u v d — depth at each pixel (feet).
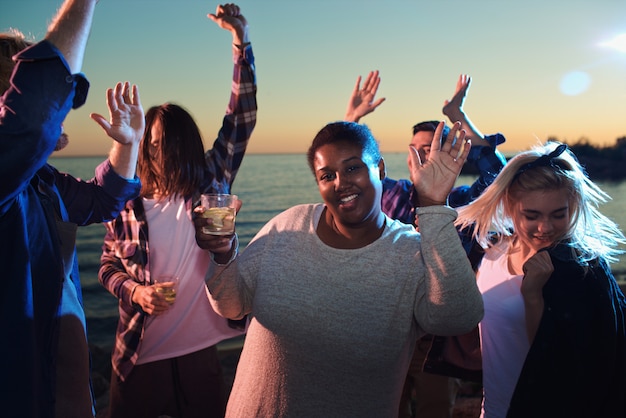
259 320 4.99
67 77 3.82
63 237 4.72
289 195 163.53
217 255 4.87
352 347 4.69
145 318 7.95
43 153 3.76
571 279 5.59
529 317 5.81
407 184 10.17
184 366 8.16
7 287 3.97
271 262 5.12
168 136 8.13
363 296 4.73
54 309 4.37
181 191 8.25
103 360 20.58
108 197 5.71
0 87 4.36
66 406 4.62
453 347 7.63
